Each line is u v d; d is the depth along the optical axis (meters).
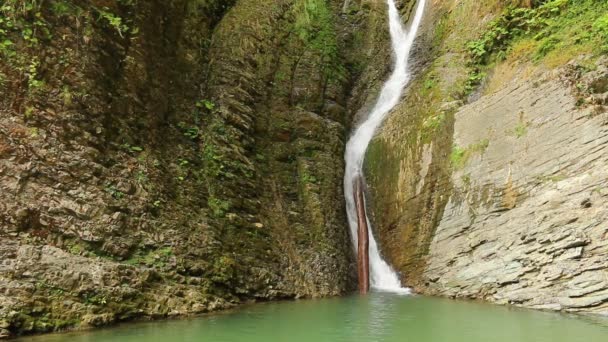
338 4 21.27
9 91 7.76
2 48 7.83
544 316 8.36
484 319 8.22
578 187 9.16
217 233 10.38
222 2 16.02
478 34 16.17
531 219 9.77
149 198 9.34
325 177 14.09
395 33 21.14
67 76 8.62
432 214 12.54
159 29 11.70
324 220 13.04
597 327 7.34
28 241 7.11
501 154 11.13
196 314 8.59
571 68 10.64
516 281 9.70
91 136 8.73
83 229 7.89
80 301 7.15
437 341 6.68
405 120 15.27
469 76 14.59
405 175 13.91
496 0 16.16
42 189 7.63
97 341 6.32
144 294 8.09
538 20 13.48
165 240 9.14
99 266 7.68
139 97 10.31
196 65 13.20
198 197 10.63
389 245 13.59
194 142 11.60
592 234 8.59
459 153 12.31
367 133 16.80
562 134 9.88
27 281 6.74
